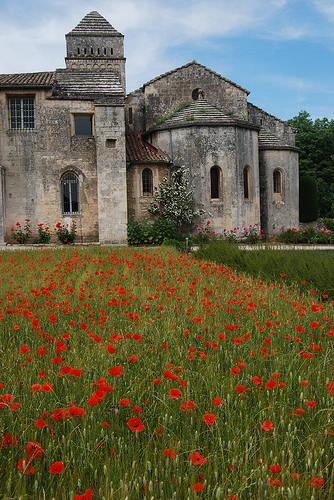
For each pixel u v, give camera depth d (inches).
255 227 1196.5
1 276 418.3
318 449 105.3
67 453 103.0
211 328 212.2
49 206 1042.7
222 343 186.9
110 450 106.8
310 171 2092.8
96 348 176.9
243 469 96.7
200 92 1231.5
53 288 324.2
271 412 121.3
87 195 1058.7
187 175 1123.9
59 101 1040.8
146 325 212.5
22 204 1034.7
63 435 107.9
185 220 1103.0
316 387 143.6
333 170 2101.4
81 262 527.8
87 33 1481.3
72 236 1033.5
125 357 167.3
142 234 1039.0
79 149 1053.2
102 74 1102.4
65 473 97.0
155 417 124.0
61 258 595.5
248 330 207.6
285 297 300.4
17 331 211.0
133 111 1327.5
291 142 1414.9
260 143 1279.5
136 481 91.3
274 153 1285.7
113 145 1045.2
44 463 100.7
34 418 119.6
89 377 144.9
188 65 1289.4
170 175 1146.7
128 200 1107.9
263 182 1278.3
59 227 1032.8
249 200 1186.6
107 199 1037.8
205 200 1122.0
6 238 1027.3
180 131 1133.7
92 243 1038.4
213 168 1136.8
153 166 1122.7
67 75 1095.6
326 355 162.6
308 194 1501.0
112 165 1039.0
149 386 138.7
